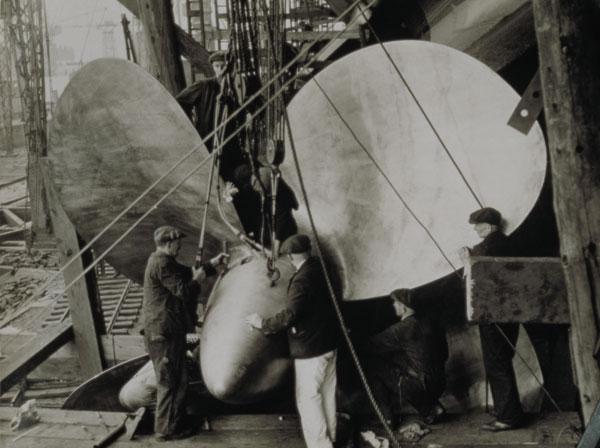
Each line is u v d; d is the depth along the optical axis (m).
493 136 6.35
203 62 9.93
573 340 5.09
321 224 6.86
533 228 8.08
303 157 6.79
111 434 6.12
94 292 9.34
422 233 6.59
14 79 46.19
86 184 7.14
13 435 6.25
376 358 6.37
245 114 7.27
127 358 9.31
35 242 21.20
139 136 6.52
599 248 4.90
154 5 9.21
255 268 6.52
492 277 5.18
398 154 6.66
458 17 8.51
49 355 8.79
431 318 6.25
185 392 6.10
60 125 6.77
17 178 31.17
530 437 5.88
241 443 6.00
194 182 6.61
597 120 4.80
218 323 6.14
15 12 22.77
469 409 6.73
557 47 4.76
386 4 10.24
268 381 6.02
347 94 6.62
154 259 5.98
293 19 14.27
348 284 6.74
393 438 5.39
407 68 6.48
